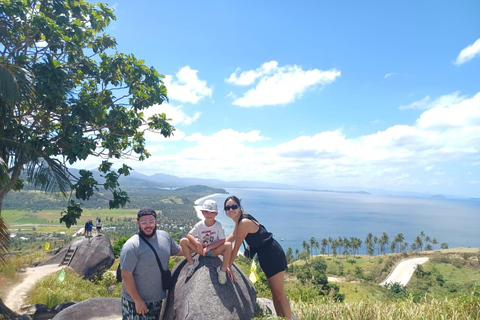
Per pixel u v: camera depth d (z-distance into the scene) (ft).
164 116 46.16
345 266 336.08
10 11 31.01
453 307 22.29
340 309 22.34
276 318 12.23
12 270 43.73
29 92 27.45
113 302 19.19
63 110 35.68
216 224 13.16
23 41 35.58
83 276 50.60
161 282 12.00
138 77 42.39
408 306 23.66
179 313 11.62
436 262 300.20
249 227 13.15
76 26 36.94
